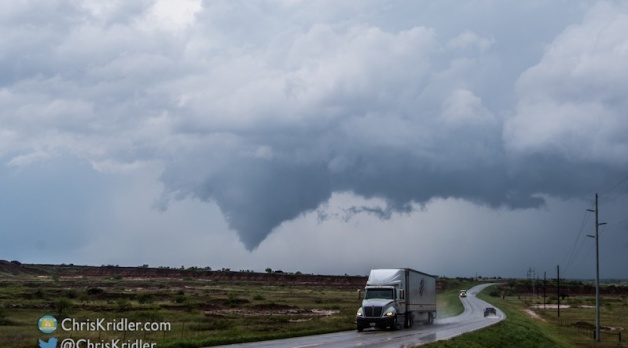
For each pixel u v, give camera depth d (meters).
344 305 100.31
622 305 156.12
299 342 35.50
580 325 84.06
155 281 190.62
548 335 63.06
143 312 61.94
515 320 69.69
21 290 102.31
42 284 140.62
